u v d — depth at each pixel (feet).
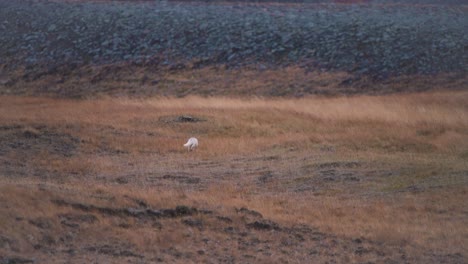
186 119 303.27
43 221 125.39
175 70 426.51
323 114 312.09
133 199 151.02
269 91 392.88
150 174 207.72
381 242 135.33
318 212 158.51
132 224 133.59
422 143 252.83
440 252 129.49
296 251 126.62
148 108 340.39
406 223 152.25
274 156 238.48
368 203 171.63
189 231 132.77
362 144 254.68
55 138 254.27
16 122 272.92
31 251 113.70
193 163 228.22
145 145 254.06
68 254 114.42
